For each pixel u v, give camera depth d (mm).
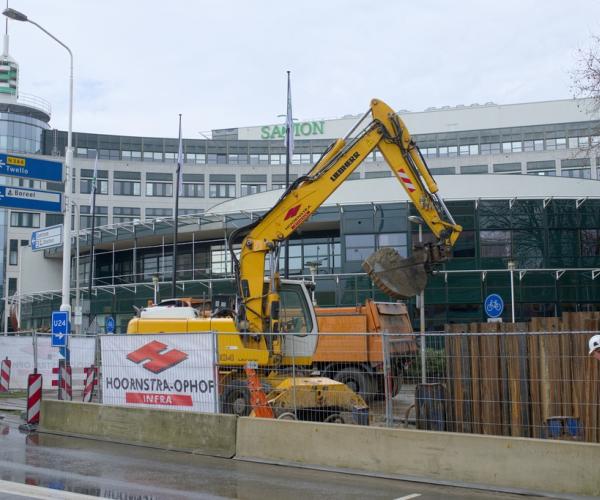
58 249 51031
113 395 12383
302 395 11180
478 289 31719
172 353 11453
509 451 7863
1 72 73188
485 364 10570
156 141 73375
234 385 11227
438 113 78438
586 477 7391
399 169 14070
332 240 36719
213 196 72062
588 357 9633
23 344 21547
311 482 8312
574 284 31594
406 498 7453
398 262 13125
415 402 10773
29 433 12758
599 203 32781
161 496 7543
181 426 10719
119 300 40469
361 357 15828
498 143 75688
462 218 32719
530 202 32625
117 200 69750
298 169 74062
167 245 45000
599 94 21625
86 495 7559
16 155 17656
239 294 13531
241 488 7965
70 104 20312
